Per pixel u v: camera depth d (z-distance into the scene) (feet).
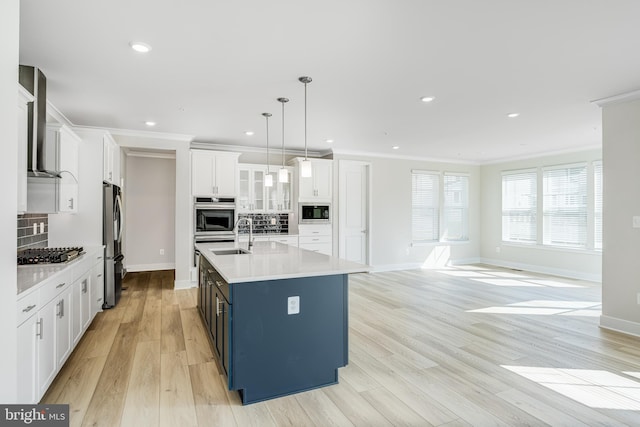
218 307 9.10
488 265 26.35
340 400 7.76
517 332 12.00
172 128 16.58
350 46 8.43
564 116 14.37
